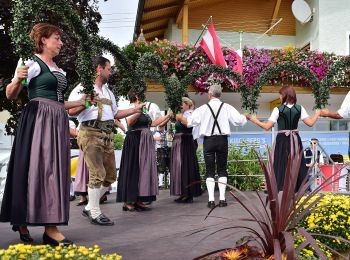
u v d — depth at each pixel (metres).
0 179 6.91
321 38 12.49
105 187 4.85
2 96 11.33
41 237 3.83
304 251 2.84
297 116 5.46
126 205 5.58
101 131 4.48
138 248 3.43
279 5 13.83
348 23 12.48
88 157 4.44
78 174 6.16
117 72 7.64
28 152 3.26
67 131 3.43
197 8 13.95
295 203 2.37
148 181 5.55
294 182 2.36
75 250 2.27
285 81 9.66
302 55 9.75
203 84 9.19
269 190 2.36
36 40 3.41
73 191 6.95
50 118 3.33
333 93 9.88
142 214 5.22
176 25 13.85
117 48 5.09
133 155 5.56
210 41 8.91
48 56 3.46
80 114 4.46
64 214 3.30
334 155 8.32
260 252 2.37
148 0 11.79
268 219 2.39
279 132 5.46
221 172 5.88
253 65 9.38
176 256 3.18
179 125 6.44
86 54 3.91
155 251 3.33
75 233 4.05
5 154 7.55
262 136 8.57
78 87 4.34
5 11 10.27
